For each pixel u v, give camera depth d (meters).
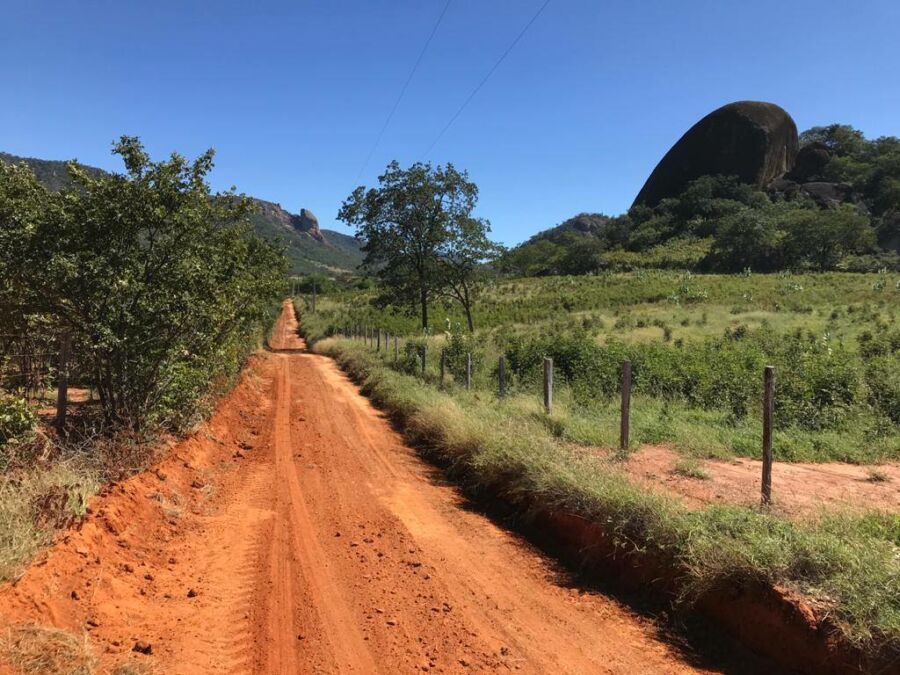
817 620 3.77
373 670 3.77
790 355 14.52
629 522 5.26
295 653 3.92
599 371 14.37
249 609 4.50
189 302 7.26
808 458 8.41
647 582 5.00
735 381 12.23
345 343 31.61
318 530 6.39
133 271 6.82
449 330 25.67
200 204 7.51
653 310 40.41
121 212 6.64
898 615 3.50
